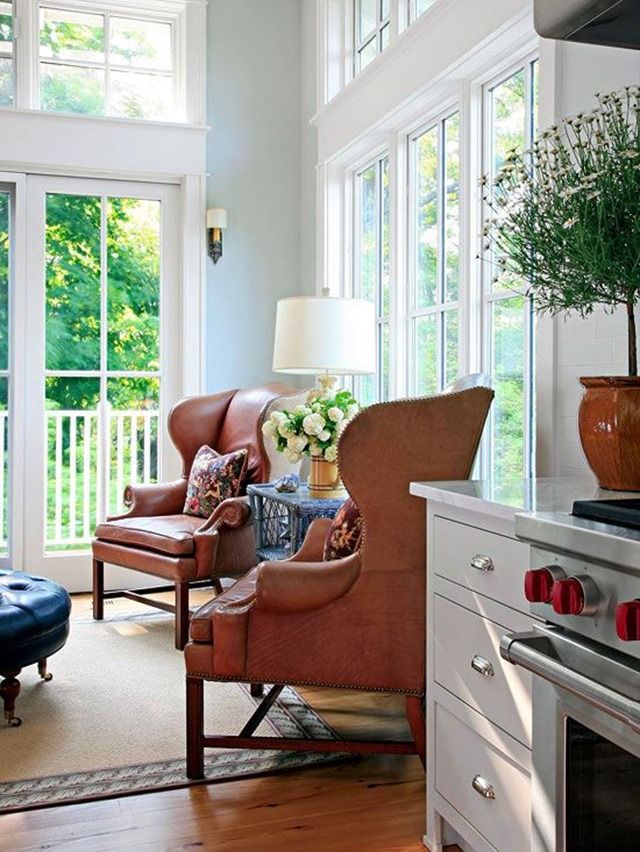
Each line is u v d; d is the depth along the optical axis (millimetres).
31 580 2975
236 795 2193
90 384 4430
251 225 4570
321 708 2783
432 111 3240
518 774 1611
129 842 1956
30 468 4312
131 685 2998
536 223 1770
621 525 1247
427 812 1983
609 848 1257
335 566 2199
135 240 4465
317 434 3057
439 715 1936
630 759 1212
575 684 1221
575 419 2174
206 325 4500
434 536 1947
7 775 2287
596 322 2092
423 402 2119
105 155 4285
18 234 4258
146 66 4414
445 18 2879
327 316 3180
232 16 4508
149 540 3543
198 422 4125
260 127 4574
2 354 4320
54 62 4270
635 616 1092
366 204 4004
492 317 2846
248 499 3484
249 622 2232
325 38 4160
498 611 1673
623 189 1564
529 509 1488
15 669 2590
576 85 2162
